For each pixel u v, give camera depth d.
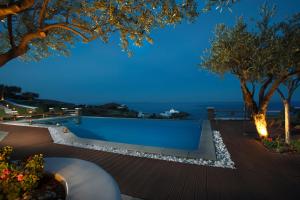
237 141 7.34
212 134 8.65
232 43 7.09
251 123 11.55
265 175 4.12
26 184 2.34
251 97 7.73
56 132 9.34
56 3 3.70
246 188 3.53
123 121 15.05
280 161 5.04
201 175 4.12
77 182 2.41
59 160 3.24
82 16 3.98
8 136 8.62
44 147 6.62
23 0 2.64
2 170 2.46
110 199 2.01
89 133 12.28
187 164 4.80
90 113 20.11
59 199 2.31
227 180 3.87
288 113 6.54
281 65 6.13
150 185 3.66
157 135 11.43
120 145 6.62
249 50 6.69
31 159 2.80
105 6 3.16
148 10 3.32
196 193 3.34
